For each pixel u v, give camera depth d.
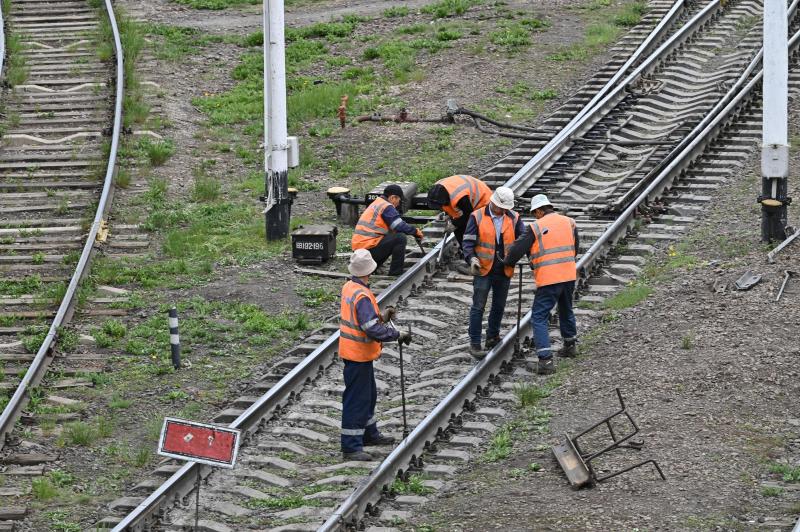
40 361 21.39
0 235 28.14
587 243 25.17
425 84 38.34
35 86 38.03
